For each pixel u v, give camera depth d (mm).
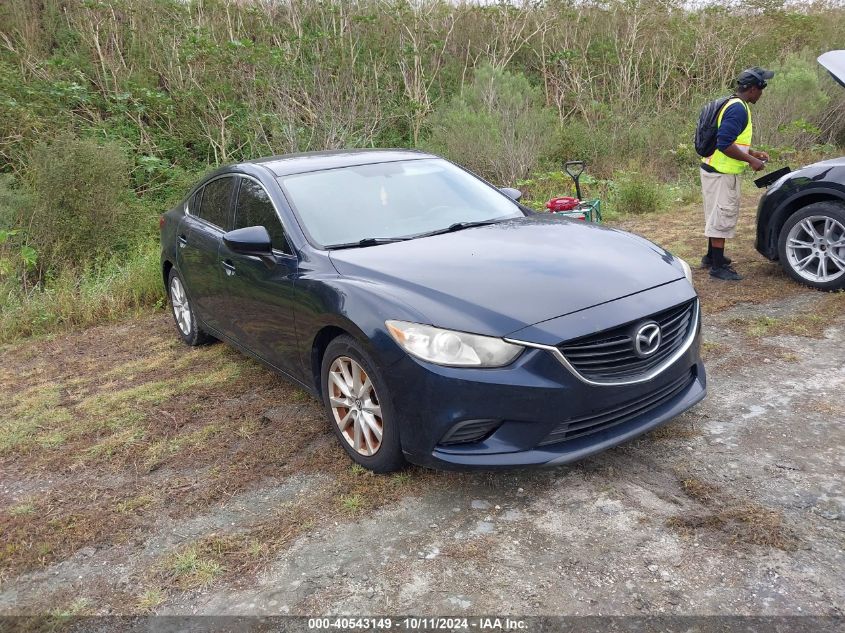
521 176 10664
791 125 12070
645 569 2432
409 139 12195
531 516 2797
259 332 3975
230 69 11125
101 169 8008
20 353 5801
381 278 3105
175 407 4262
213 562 2678
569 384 2678
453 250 3334
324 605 2391
